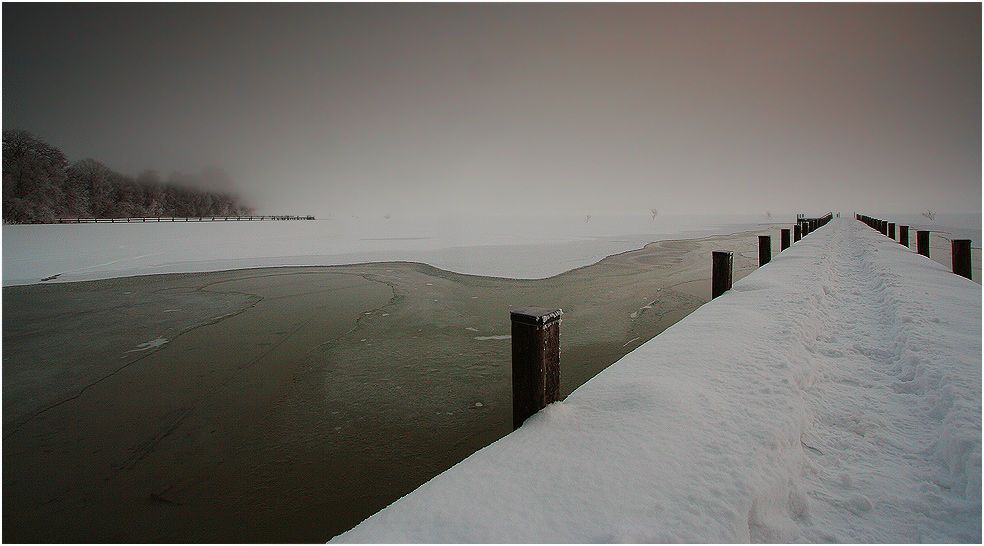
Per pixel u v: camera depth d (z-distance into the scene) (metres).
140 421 4.59
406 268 15.30
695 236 31.16
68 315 9.22
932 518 1.90
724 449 2.21
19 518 3.17
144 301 10.55
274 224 55.09
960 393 2.72
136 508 3.26
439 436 4.16
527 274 13.51
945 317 4.62
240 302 10.33
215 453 3.97
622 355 6.07
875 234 19.42
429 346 6.76
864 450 2.43
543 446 2.28
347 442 4.09
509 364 5.95
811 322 4.72
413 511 1.83
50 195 52.41
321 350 6.70
